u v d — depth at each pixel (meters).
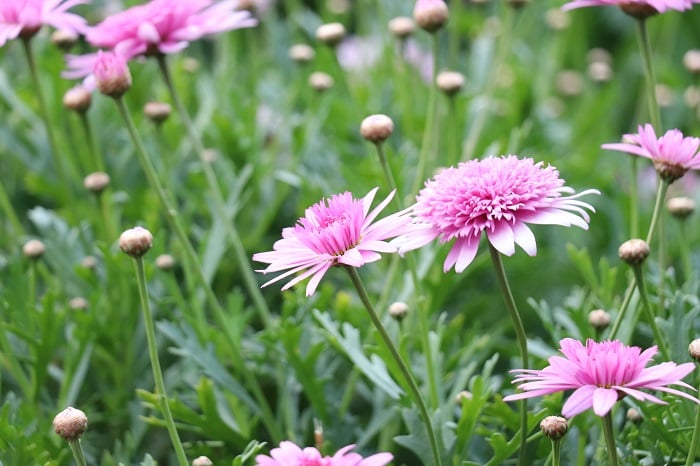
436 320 1.04
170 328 0.92
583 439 0.86
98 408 1.00
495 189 0.79
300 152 1.07
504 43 1.08
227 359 0.96
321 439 0.87
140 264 0.82
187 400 0.97
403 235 0.80
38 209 1.02
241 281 1.07
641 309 0.91
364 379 0.97
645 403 0.86
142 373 0.99
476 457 0.89
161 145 1.01
